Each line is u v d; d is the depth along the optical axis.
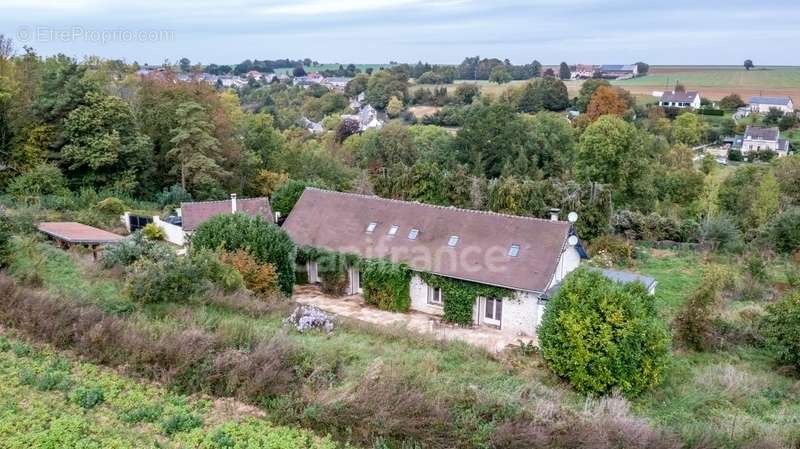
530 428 11.65
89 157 39.91
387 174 50.84
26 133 40.47
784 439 12.90
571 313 16.95
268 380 13.12
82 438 11.12
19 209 33.16
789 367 19.69
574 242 25.30
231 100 65.50
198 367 13.55
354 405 12.13
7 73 42.53
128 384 13.30
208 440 11.37
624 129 53.88
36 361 13.95
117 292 19.14
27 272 19.89
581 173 55.47
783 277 32.53
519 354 19.39
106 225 34.88
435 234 26.56
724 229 40.03
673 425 13.50
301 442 11.50
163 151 47.62
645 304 17.83
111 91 47.88
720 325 22.48
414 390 12.62
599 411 13.37
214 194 46.34
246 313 20.00
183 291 18.97
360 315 25.08
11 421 11.44
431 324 24.19
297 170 57.19
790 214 39.53
